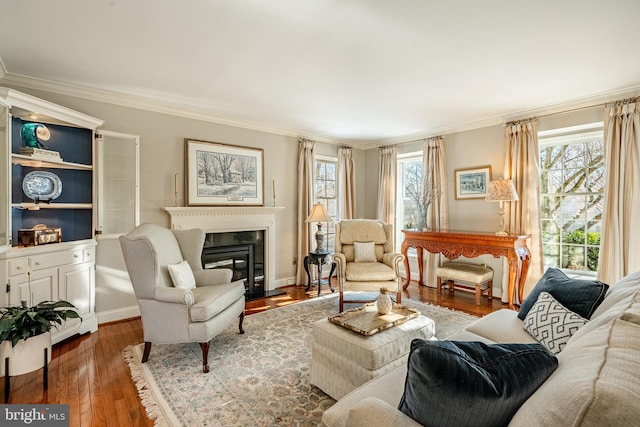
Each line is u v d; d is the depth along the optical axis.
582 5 1.81
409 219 5.38
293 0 1.76
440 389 0.78
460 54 2.42
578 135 3.63
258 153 4.43
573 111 3.49
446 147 4.66
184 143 3.78
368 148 5.83
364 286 3.59
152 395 1.98
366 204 5.87
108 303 3.25
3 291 2.29
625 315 1.02
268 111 3.85
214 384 2.11
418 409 0.84
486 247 3.68
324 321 2.11
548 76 2.82
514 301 3.79
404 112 3.90
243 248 4.31
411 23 2.00
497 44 2.27
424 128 4.66
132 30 2.07
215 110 3.80
